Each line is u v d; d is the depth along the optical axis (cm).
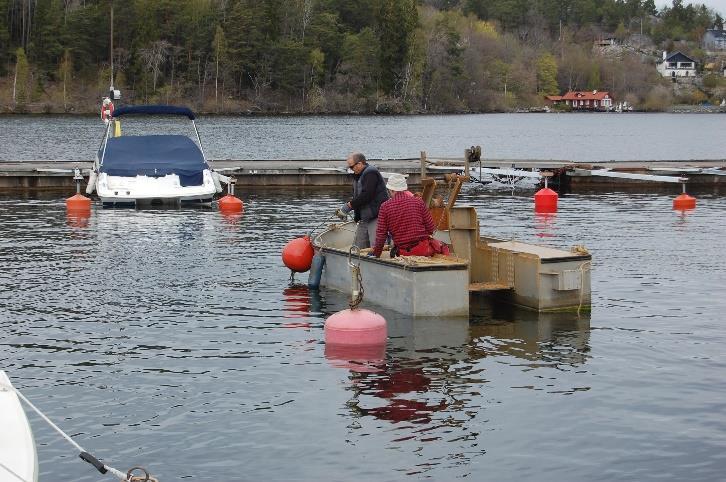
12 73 13712
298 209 2864
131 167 2961
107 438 942
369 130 10325
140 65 13825
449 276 1411
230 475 856
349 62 15300
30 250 2048
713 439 937
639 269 1830
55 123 10506
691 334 1333
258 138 8338
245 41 14375
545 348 1259
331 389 1086
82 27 13788
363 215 1577
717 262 1911
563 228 2450
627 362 1195
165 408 1024
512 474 858
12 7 14400
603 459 889
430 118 14362
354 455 898
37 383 1105
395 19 15362
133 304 1515
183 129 9612
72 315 1437
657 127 12950
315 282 1645
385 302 1476
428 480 845
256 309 1484
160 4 14550
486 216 2717
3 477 676
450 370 1160
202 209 2850
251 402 1042
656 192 3441
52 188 3425
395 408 1023
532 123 13700
